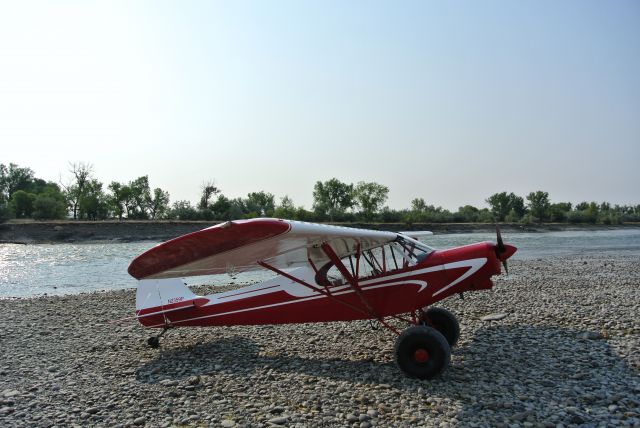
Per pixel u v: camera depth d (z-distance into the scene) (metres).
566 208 121.38
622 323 8.82
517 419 4.71
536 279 16.84
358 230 6.35
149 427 4.80
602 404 5.06
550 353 7.07
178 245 5.28
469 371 6.33
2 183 101.19
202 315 7.90
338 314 7.30
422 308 7.14
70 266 26.34
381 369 6.55
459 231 75.56
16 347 8.38
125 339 8.86
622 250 34.66
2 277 21.72
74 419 5.05
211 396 5.68
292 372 6.59
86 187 76.44
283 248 6.38
